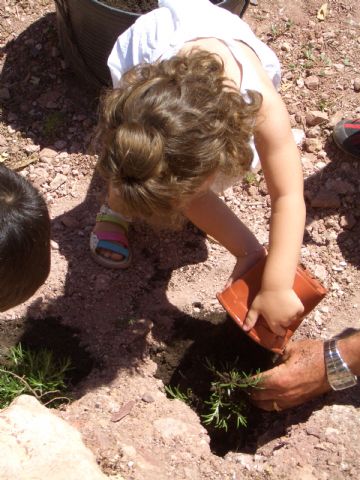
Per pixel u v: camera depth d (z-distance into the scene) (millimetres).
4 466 728
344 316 1062
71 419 904
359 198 1179
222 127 770
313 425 892
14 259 716
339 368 904
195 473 854
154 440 889
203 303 1072
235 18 977
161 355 1041
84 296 1067
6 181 723
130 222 1120
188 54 836
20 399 834
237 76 872
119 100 777
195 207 938
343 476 840
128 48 968
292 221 872
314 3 1451
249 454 929
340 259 1124
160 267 1110
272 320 892
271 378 937
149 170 742
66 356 1021
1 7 1396
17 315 1048
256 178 1200
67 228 1147
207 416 971
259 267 922
